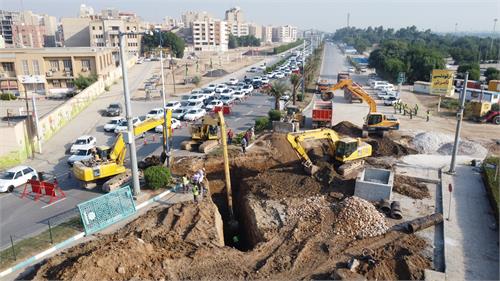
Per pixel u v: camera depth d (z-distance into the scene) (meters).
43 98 63.59
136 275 16.95
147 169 26.84
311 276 17.88
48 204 25.14
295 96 59.09
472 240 20.98
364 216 22.50
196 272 17.88
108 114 51.19
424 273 17.84
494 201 24.20
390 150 36.91
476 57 124.94
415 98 67.94
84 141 37.28
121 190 23.22
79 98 52.81
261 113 53.28
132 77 88.06
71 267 16.42
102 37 128.88
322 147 36.94
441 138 39.66
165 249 19.66
